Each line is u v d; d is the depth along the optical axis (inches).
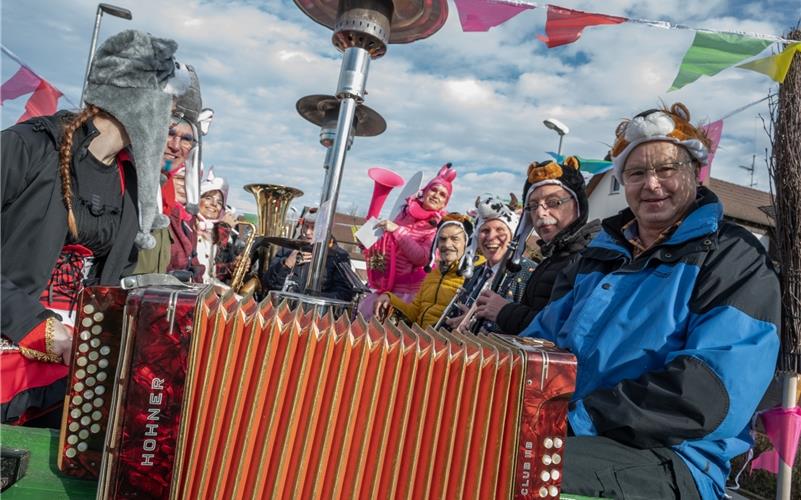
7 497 50.4
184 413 49.0
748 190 649.0
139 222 74.5
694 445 64.7
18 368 61.8
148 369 49.2
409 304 162.6
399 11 84.3
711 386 60.2
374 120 91.8
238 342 51.1
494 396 52.5
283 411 51.5
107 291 52.8
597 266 83.9
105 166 71.3
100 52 66.2
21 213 63.6
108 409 52.8
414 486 52.7
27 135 63.9
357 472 51.9
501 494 52.1
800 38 86.0
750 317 63.9
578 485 59.1
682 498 61.0
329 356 52.1
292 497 51.1
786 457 79.5
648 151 76.9
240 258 144.7
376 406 52.7
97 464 52.7
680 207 76.4
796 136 83.3
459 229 153.9
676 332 67.6
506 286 117.6
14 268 63.6
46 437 56.6
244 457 50.2
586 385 71.6
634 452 62.8
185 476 49.6
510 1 81.4
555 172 107.3
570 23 86.4
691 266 69.1
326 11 86.7
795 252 80.3
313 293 76.9
